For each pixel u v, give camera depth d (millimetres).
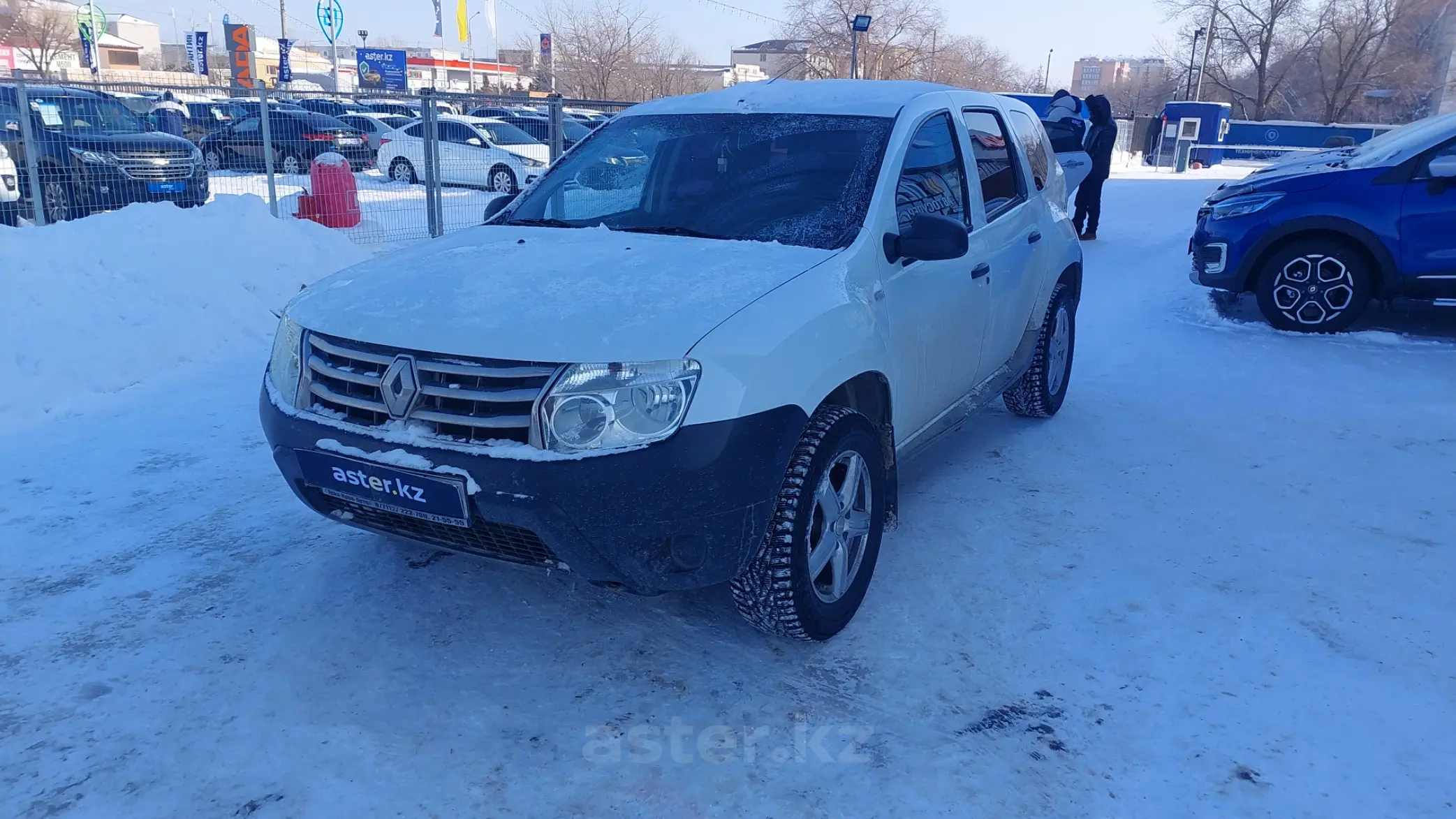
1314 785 2584
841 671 3096
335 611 3398
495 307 2934
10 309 5918
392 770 2615
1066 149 11289
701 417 2705
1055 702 2939
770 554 2941
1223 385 6141
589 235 3688
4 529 3986
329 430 2934
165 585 3561
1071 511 4293
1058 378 5531
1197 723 2838
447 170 14812
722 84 60281
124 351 6094
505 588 3578
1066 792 2566
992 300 4418
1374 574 3719
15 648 3143
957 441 5184
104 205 10977
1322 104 52188
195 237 7559
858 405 3498
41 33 49906
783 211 3664
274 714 2836
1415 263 6836
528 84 54094
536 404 2674
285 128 12953
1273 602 3514
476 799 2514
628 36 47375
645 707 2902
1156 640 3266
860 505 3336
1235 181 7926
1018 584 3635
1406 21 48312
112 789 2525
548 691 2971
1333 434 5262
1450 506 4328
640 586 2834
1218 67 53656
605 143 4395
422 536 3018
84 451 4871
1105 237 13016
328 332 3012
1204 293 8789
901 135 3885
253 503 4285
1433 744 2744
